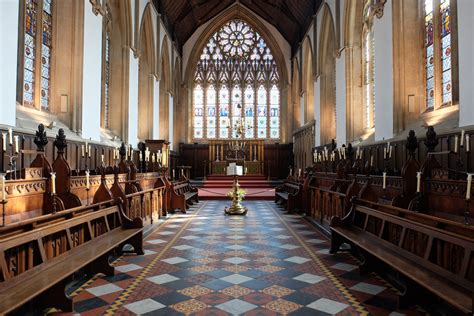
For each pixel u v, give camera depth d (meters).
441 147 9.73
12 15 8.00
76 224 5.45
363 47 16.80
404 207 6.43
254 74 31.03
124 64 16.62
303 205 13.57
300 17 25.53
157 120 22.02
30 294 3.42
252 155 28.06
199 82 30.88
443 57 11.15
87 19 12.41
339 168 10.51
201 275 5.88
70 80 11.88
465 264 3.64
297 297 4.86
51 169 6.37
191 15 27.64
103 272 5.80
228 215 13.14
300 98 27.03
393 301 4.68
